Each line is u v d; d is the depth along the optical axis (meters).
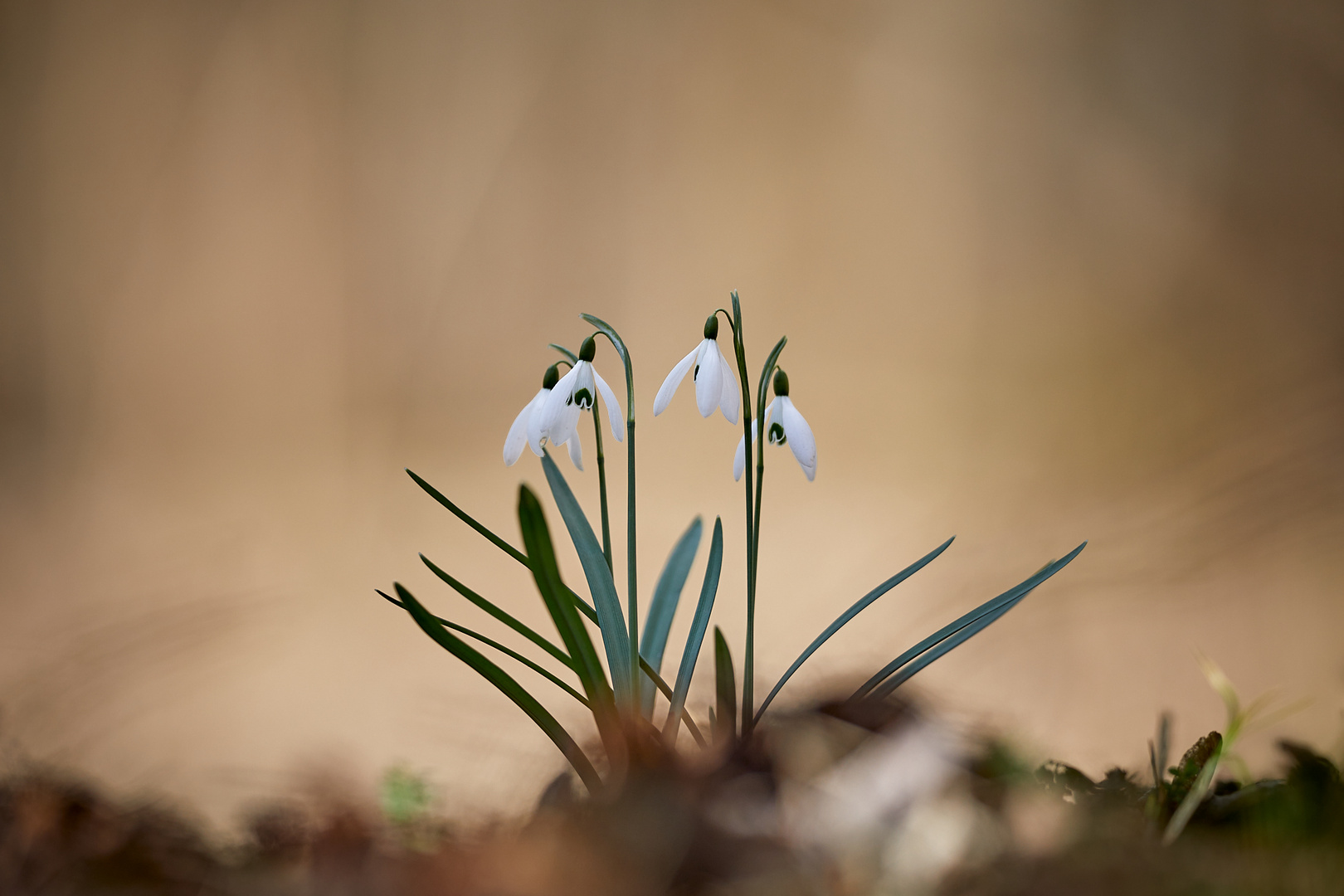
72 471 3.38
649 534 2.52
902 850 1.18
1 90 4.02
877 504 2.69
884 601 1.74
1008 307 3.65
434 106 4.11
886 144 3.87
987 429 3.12
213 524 2.69
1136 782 1.22
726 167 4.02
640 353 3.99
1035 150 3.67
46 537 2.70
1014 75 3.69
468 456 3.39
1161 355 3.18
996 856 1.18
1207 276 3.37
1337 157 3.21
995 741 1.21
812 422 3.43
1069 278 3.60
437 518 2.66
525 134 4.11
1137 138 3.51
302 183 4.11
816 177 3.94
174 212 4.09
